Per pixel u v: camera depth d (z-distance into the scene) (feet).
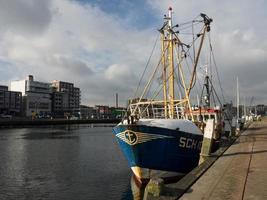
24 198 70.23
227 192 35.63
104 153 141.90
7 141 203.82
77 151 150.00
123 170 99.09
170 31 84.79
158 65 86.38
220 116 104.68
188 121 70.69
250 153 65.72
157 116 84.84
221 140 96.22
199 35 88.58
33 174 95.66
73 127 409.69
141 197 64.95
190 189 37.47
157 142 63.62
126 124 64.34
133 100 87.61
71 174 94.17
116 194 70.95
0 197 71.10
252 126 185.16
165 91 84.79
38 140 211.20
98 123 529.04
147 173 65.00
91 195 71.10
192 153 69.72
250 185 38.37
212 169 49.19
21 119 429.79
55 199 69.00
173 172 67.31
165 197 33.96
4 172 98.99
